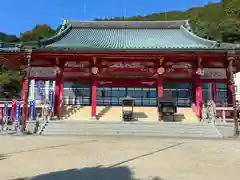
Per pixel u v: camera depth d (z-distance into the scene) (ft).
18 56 77.15
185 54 74.95
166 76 83.71
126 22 112.37
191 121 73.36
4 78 154.30
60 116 78.18
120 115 80.02
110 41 95.14
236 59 75.25
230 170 26.63
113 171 25.68
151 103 90.38
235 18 237.04
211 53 73.87
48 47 75.56
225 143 46.70
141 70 82.53
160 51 74.38
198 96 78.59
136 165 28.30
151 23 111.04
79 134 60.54
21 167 27.14
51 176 23.76
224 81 81.00
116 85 90.27
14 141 46.60
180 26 108.68
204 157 33.19
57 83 81.05
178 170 26.35
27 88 65.31
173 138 55.06
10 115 71.10
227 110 71.26
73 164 28.66
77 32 107.65
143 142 46.91
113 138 53.11
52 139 50.14
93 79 80.53
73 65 82.43
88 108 85.46
